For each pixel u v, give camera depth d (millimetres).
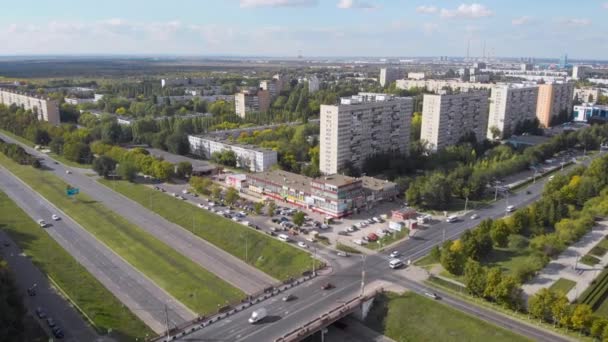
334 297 175750
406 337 159500
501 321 159375
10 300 164000
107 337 157125
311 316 162625
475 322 158250
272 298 176125
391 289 181875
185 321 168500
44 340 154500
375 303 175000
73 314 170875
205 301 182125
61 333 157625
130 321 168250
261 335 152250
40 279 197625
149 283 197000
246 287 192750
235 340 149875
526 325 157000
